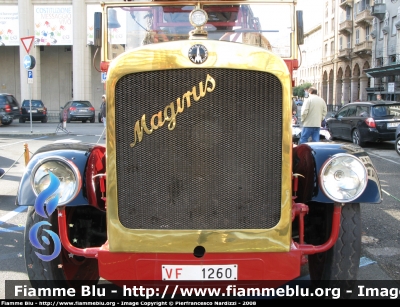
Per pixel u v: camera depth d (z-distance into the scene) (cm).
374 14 4456
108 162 290
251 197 291
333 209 325
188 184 290
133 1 465
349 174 305
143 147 288
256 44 463
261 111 285
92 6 3212
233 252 292
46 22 3216
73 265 376
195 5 457
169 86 282
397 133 1332
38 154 337
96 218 391
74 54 3231
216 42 284
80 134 1959
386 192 805
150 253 294
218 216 292
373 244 530
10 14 3256
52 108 3641
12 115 2500
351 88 5503
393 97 4016
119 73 282
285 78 282
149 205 292
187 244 290
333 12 6369
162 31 466
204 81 281
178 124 286
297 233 377
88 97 3288
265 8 462
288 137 286
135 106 285
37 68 3322
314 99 1063
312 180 323
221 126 286
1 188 852
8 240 550
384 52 4403
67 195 304
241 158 288
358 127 1542
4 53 3628
